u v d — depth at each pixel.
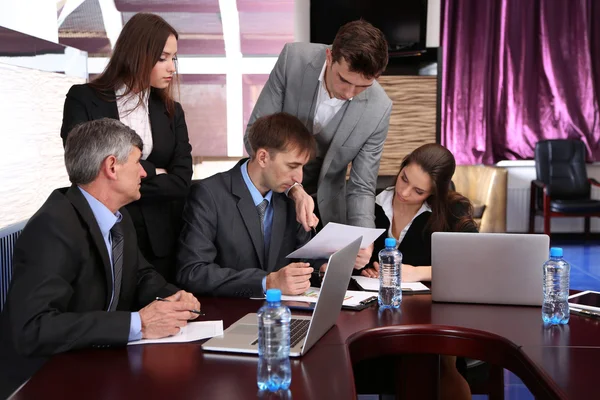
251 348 1.54
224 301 2.04
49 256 1.64
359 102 2.58
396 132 5.15
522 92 7.03
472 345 1.78
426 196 2.58
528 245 2.00
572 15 6.96
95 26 5.63
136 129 2.46
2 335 1.64
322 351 1.57
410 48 5.28
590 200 6.69
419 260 2.60
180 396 1.28
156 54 2.40
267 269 2.28
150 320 1.64
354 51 2.15
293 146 2.12
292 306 1.91
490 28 6.91
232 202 2.24
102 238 1.78
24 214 3.66
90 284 1.75
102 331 1.56
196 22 5.79
